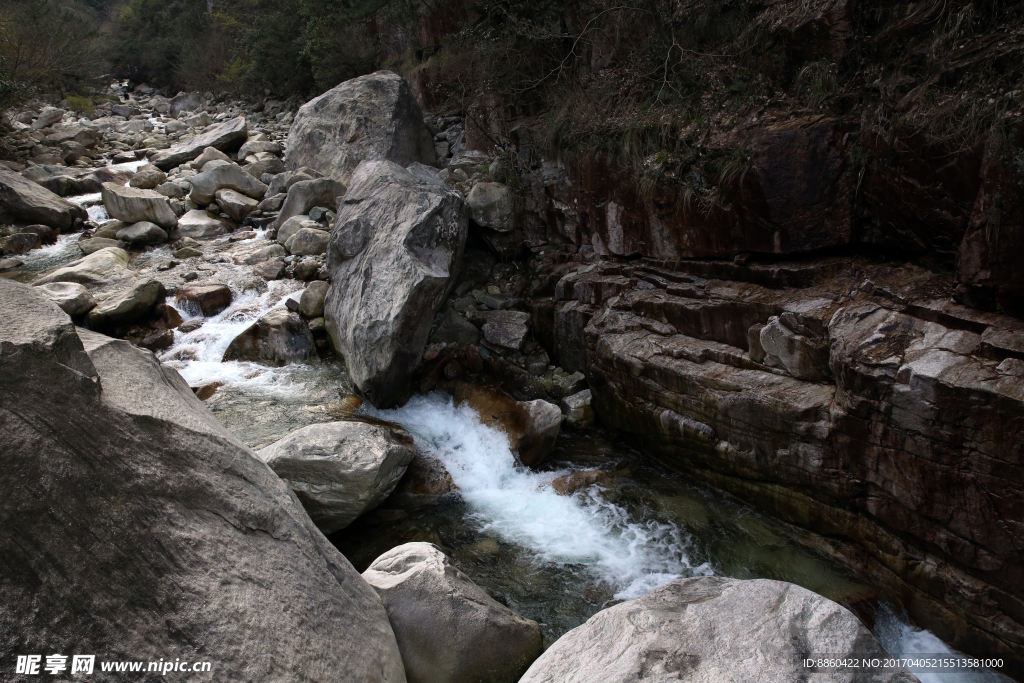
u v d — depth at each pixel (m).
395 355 6.27
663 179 5.99
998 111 3.95
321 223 9.84
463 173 9.43
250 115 17.89
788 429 4.70
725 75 5.97
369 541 5.00
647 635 2.97
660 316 6.04
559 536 5.07
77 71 21.08
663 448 5.80
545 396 6.80
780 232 5.32
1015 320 3.85
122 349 3.47
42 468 2.47
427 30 11.79
